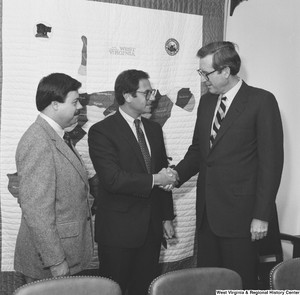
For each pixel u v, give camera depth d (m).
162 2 2.86
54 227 1.77
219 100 2.24
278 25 3.24
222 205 2.15
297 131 3.33
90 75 2.72
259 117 2.09
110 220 2.19
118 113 2.29
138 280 2.29
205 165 2.24
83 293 1.43
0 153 2.56
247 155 2.13
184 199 3.03
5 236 2.60
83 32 2.68
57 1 2.61
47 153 1.79
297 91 3.31
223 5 3.03
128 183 2.11
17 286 2.62
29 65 2.58
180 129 2.98
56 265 1.75
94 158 2.21
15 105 2.57
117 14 2.75
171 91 2.94
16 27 2.54
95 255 2.78
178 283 1.51
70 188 1.88
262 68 3.23
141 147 2.28
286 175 3.33
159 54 2.88
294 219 3.39
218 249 2.25
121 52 2.78
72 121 2.01
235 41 3.14
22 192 1.75
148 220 2.20
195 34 2.96
